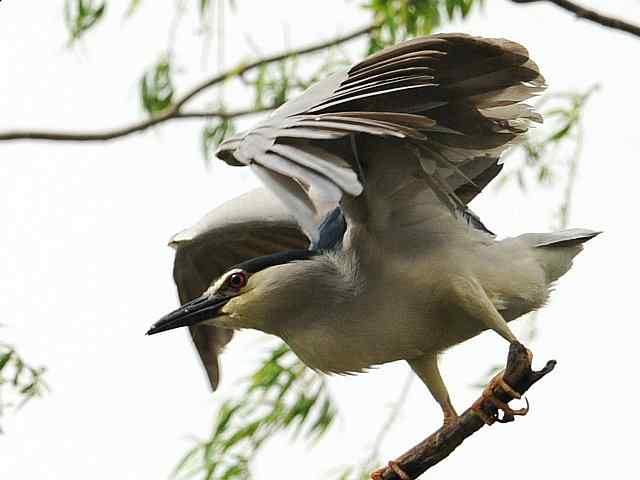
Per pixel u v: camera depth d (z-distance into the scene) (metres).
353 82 8.48
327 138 8.00
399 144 9.22
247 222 11.78
